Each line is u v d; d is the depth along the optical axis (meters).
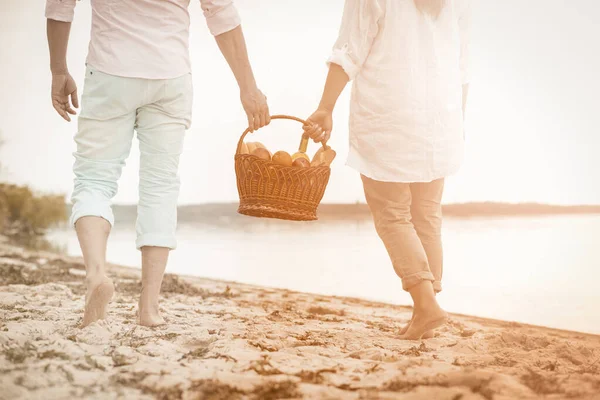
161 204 2.48
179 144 2.52
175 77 2.41
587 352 2.27
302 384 1.72
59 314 2.67
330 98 2.58
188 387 1.66
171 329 2.39
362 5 2.50
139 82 2.36
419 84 2.49
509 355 2.21
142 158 2.51
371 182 2.56
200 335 2.29
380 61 2.51
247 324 2.77
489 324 3.05
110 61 2.33
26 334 2.14
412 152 2.49
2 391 1.57
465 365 2.01
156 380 1.70
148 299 2.47
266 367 1.88
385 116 2.50
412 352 2.24
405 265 2.48
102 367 1.82
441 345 2.42
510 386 1.71
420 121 2.49
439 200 2.70
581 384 1.76
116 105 2.36
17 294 3.39
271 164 2.42
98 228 2.28
